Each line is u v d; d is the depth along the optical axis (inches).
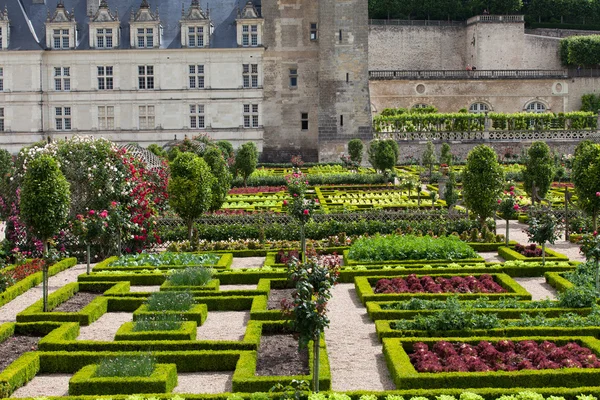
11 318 999.6
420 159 3449.8
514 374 697.0
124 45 3403.1
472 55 4493.1
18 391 725.9
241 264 1358.3
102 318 1002.7
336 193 2268.7
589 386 692.7
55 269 1295.5
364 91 3380.9
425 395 666.8
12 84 3361.2
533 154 1835.6
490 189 1486.2
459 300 1011.3
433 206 1861.5
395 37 4525.1
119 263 1306.6
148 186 1584.6
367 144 3378.4
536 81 4212.6
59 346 822.5
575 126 3668.8
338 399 637.9
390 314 938.1
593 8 5123.0
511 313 936.3
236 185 2559.1
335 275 730.8
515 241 1462.8
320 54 3373.5
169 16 3508.9
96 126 3400.6
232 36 3430.1
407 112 3971.5
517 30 4466.0
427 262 1274.6
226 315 1014.4
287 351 826.2
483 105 4202.8
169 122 3412.9
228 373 780.0
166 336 848.3
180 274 1133.7
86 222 1246.9
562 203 1955.0
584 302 954.1
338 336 891.4
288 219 1641.2
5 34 3341.5
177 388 733.9
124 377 706.2
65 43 3371.1
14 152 3383.4
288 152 3486.7
